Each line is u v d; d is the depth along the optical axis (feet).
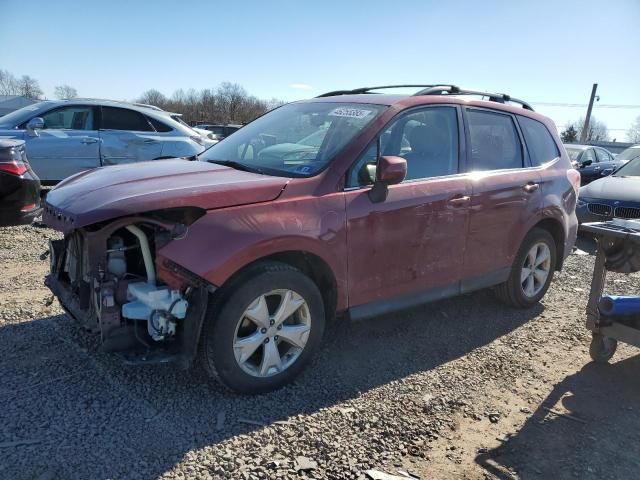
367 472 8.96
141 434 9.59
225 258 9.96
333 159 11.93
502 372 12.87
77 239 10.87
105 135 31.53
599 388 12.34
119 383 11.23
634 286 20.51
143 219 9.80
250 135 14.80
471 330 15.26
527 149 16.40
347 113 13.47
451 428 10.44
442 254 13.70
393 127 12.91
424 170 13.46
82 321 10.76
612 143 186.60
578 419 10.98
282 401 10.96
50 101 31.48
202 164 13.16
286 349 11.59
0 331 13.24
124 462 8.84
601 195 28.19
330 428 10.13
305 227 10.96
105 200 10.05
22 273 17.84
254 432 9.85
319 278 12.03
